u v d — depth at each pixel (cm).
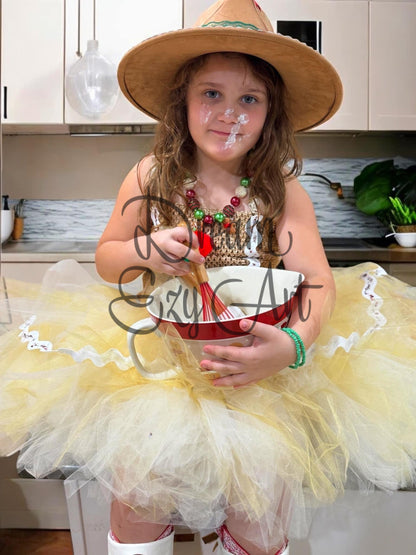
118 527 83
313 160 315
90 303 111
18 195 318
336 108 113
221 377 82
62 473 81
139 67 107
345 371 95
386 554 98
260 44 95
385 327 106
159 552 83
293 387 89
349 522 96
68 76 258
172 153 109
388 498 96
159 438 77
